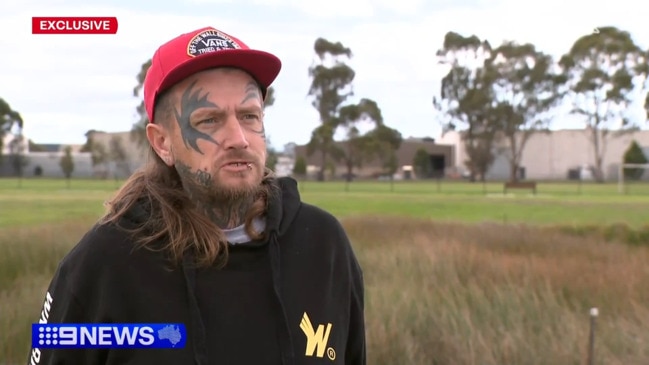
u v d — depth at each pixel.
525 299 6.09
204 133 1.47
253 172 1.50
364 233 12.69
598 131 74.19
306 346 1.52
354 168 73.38
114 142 66.06
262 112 1.55
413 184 60.81
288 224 1.58
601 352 4.98
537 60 60.06
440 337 5.14
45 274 7.63
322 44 64.06
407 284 6.89
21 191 39.75
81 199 30.64
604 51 60.75
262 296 1.50
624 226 14.48
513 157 62.91
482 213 24.84
